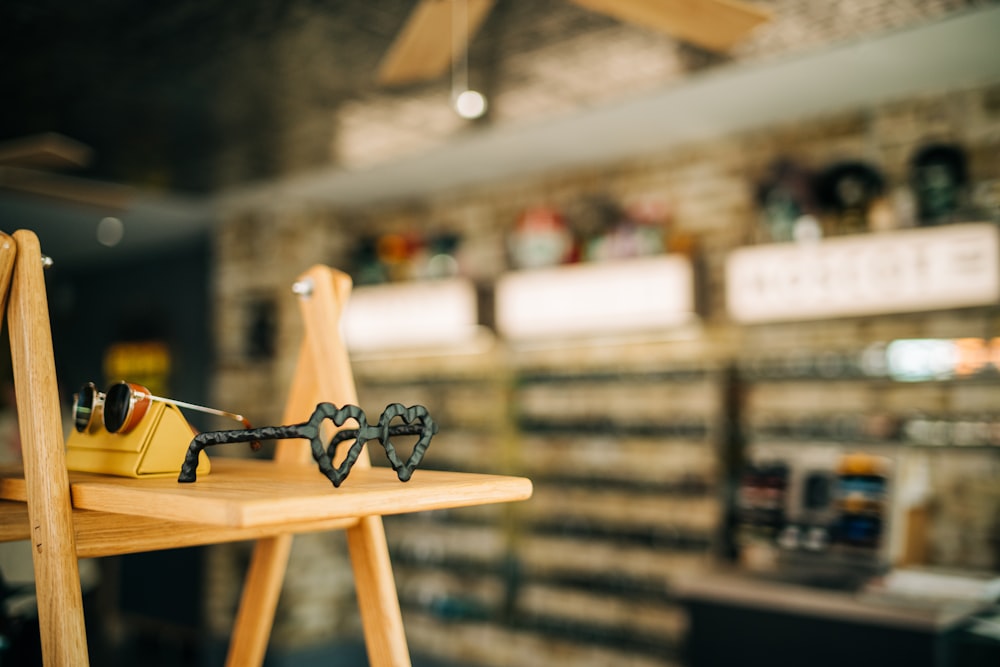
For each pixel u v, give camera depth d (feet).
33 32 10.17
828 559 10.28
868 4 9.64
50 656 3.61
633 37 10.46
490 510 17.15
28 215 20.97
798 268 12.48
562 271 15.26
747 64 11.51
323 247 19.70
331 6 9.53
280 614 17.95
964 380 12.21
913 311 11.57
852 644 8.98
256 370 19.49
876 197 12.64
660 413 15.31
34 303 3.77
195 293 24.09
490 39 10.44
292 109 13.03
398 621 4.35
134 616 22.74
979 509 12.03
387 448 3.63
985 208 11.44
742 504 11.23
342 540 19.27
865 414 13.06
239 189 18.22
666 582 14.93
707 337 14.97
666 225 15.19
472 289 16.61
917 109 12.89
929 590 9.30
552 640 16.11
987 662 9.18
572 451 16.31
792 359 13.74
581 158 16.15
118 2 9.41
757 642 9.66
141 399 4.11
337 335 4.71
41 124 13.62
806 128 13.99
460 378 18.34
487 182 17.93
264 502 2.88
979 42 10.87
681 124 14.17
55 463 3.69
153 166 16.19
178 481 3.59
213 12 9.66
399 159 16.06
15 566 7.18
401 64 8.18
